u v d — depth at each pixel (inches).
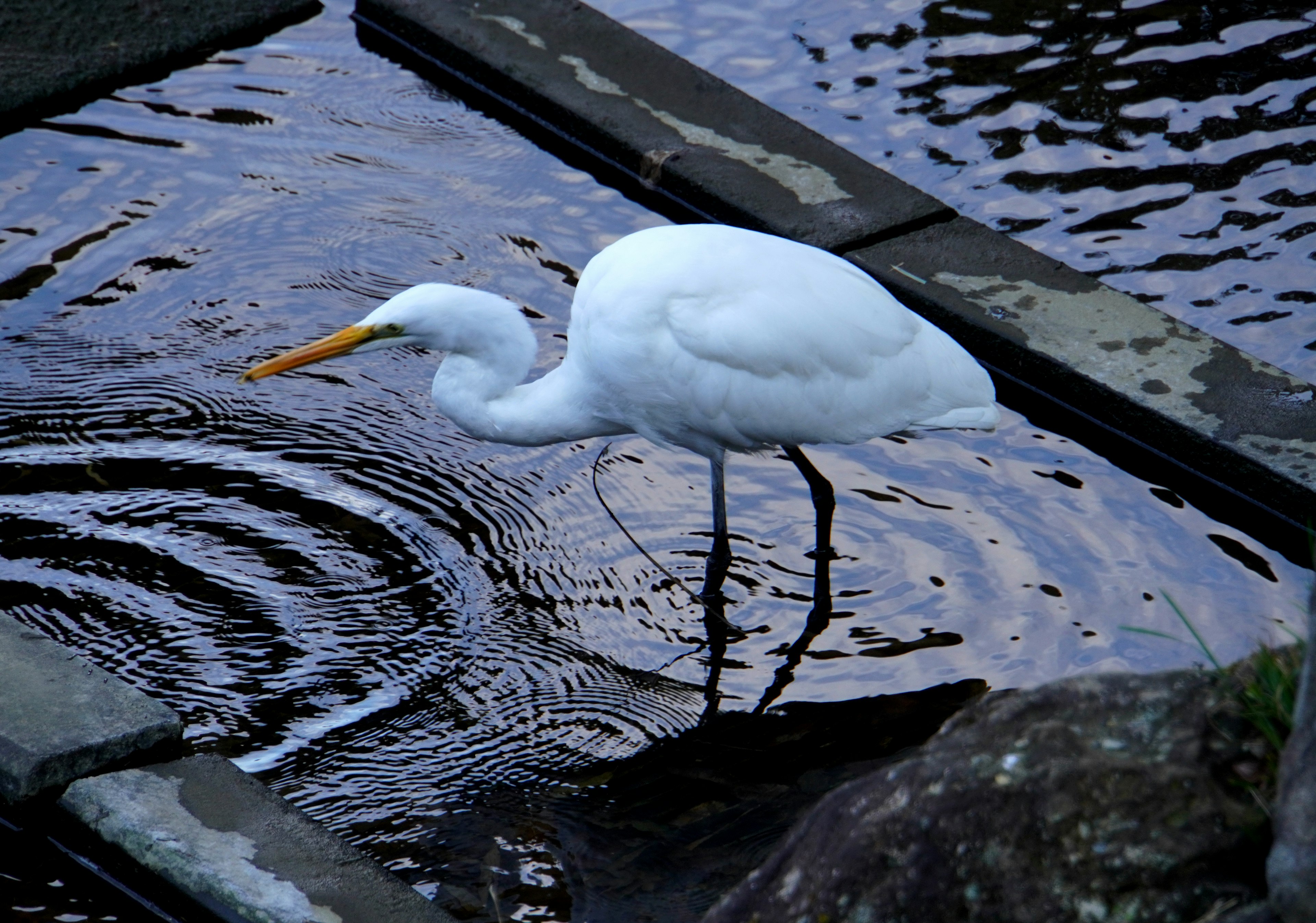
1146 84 456.8
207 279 387.9
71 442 332.5
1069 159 427.2
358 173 432.5
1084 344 346.9
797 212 395.2
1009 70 467.2
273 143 442.9
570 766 254.5
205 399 348.5
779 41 487.5
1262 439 316.8
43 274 385.1
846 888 166.6
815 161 415.8
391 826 239.9
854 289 288.2
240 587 294.4
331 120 456.1
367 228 409.4
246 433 339.3
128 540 304.5
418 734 261.3
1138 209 405.7
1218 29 480.4
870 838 167.0
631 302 282.4
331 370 363.3
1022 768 162.4
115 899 221.8
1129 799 157.3
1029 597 291.6
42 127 444.1
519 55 461.7
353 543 307.9
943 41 483.5
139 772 229.0
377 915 202.5
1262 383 333.1
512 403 301.0
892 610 290.8
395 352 372.2
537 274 391.9
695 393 286.4
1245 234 394.3
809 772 251.3
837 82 466.0
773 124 431.5
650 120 434.0
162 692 268.4
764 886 179.6
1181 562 301.4
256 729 261.1
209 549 303.9
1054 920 155.9
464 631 286.4
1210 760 158.4
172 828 217.5
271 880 208.2
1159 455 329.7
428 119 458.9
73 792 224.5
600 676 276.4
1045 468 331.3
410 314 282.7
